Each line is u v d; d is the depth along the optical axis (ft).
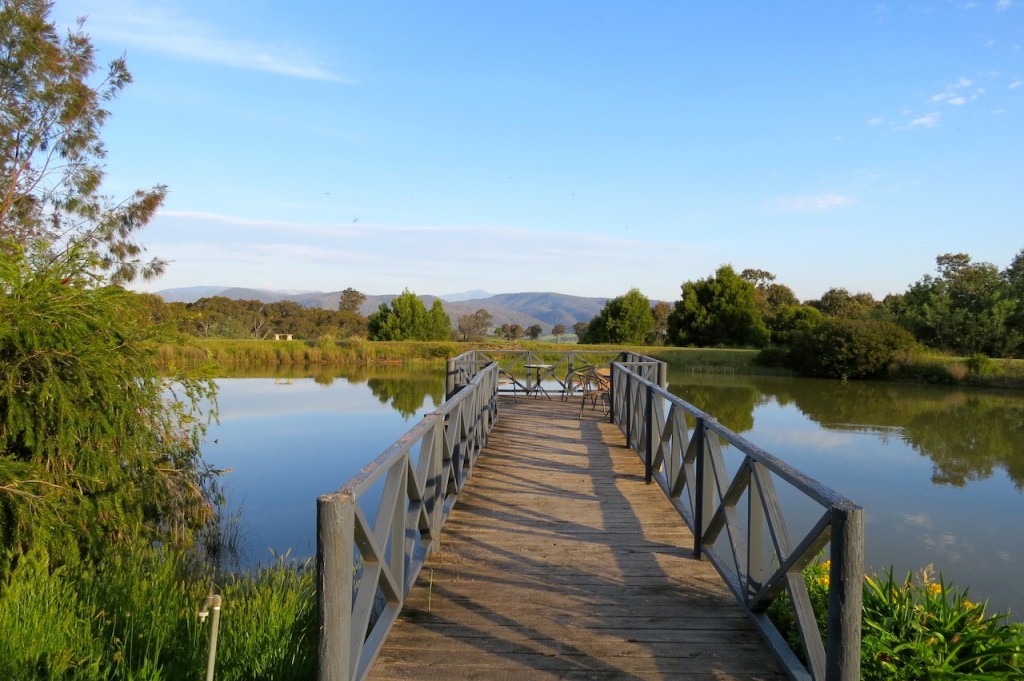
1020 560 20.74
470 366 36.27
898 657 9.65
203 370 20.59
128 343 16.92
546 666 9.01
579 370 40.04
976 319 98.99
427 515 13.09
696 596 11.41
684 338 121.19
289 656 10.19
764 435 43.32
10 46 26.43
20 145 27.32
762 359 96.02
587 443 25.20
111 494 16.47
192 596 13.07
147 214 29.91
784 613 10.78
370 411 49.14
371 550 8.44
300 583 14.24
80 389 15.12
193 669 9.65
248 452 34.71
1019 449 39.24
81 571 14.69
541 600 11.19
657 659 9.22
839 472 32.96
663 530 15.06
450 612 10.69
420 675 8.75
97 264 17.58
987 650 9.91
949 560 20.76
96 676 9.31
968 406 59.57
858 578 6.86
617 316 125.08
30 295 15.02
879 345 83.92
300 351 96.48
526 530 14.94
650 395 19.49
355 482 7.34
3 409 14.55
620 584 11.92
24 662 9.40
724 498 11.74
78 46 28.43
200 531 20.98
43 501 13.87
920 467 34.19
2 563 13.37
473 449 20.31
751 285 123.75
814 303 160.76
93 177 28.73
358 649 7.91
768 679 8.71
